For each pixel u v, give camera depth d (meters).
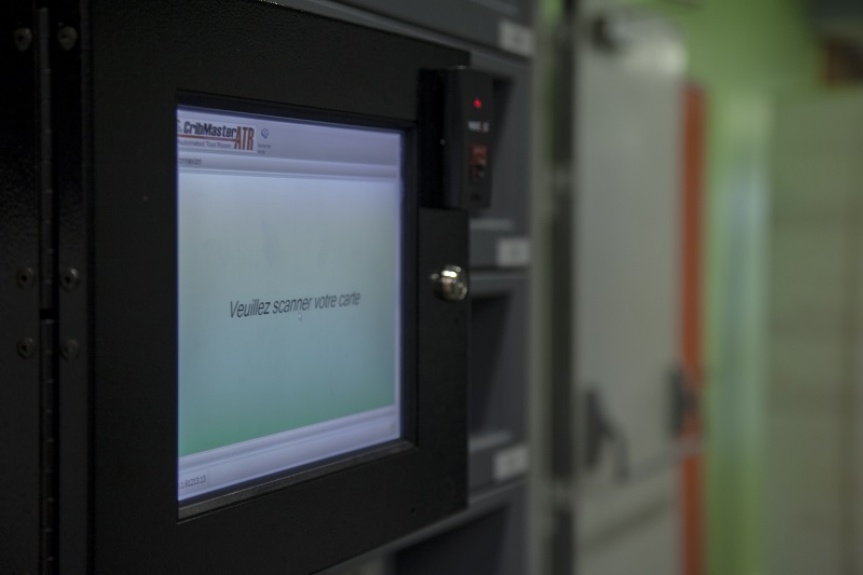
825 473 2.68
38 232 0.59
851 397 2.62
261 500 0.71
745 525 3.12
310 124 0.76
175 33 0.62
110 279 0.58
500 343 1.21
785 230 2.75
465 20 1.06
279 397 0.75
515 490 1.21
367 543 0.81
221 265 0.69
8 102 0.60
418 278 0.87
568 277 1.80
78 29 0.56
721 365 2.85
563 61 1.80
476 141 0.90
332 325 0.80
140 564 0.61
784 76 3.34
